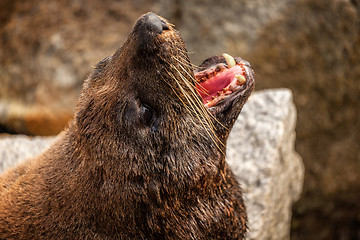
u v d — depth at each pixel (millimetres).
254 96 21969
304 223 28500
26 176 13719
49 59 29547
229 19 26734
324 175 27688
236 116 13172
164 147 11984
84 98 12430
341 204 28594
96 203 11898
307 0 26250
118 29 28953
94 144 11766
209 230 13039
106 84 12234
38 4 30547
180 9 27766
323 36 26469
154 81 11797
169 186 12117
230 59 13328
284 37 26375
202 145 12398
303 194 27656
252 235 18797
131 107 11727
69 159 12438
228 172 14102
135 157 11727
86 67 28766
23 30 30469
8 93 30125
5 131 30203
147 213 12078
